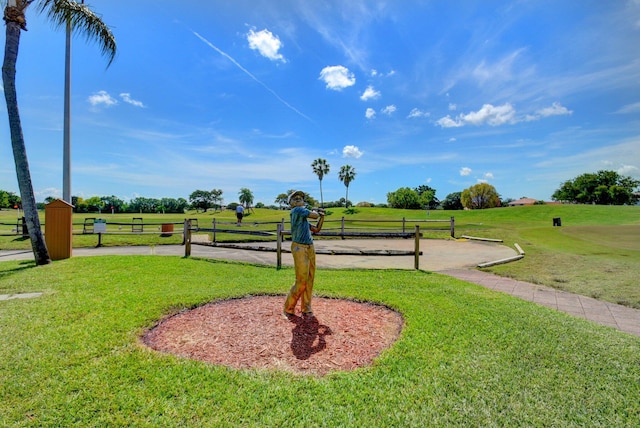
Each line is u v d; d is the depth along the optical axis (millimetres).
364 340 3959
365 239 16594
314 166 55469
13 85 8062
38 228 8172
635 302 5738
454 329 4137
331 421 2492
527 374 3121
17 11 8102
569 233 16219
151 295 5434
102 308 4758
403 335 3975
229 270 7832
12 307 4773
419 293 5781
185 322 4453
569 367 3246
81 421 2441
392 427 2436
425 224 24516
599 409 2641
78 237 14359
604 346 3688
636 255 10469
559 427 2445
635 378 3064
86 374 3027
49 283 6207
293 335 4055
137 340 3791
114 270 7375
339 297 5621
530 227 19906
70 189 11312
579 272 8141
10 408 2549
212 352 3605
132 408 2590
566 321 4477
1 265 8078
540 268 8625
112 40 9578
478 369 3201
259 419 2502
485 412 2600
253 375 3076
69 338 3740
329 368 3307
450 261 9859
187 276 7047
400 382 2990
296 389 2869
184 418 2494
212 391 2822
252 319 4559
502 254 11227
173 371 3113
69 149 11289
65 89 11156
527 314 4719
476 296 5637
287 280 6734
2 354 3354
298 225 4582
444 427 2439
